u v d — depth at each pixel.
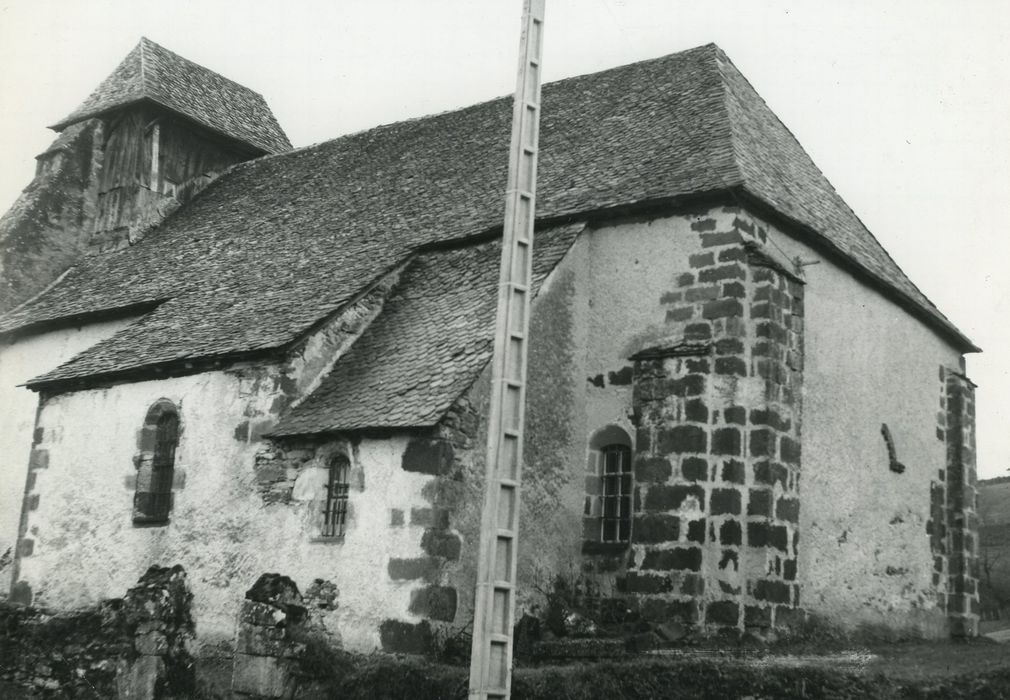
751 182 17.45
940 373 22.72
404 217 21.41
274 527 16.73
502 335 11.36
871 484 19.52
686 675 13.73
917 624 20.33
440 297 18.48
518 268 11.69
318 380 17.83
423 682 13.43
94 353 20.73
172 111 27.89
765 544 15.96
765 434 16.31
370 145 25.88
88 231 28.05
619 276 18.06
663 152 19.11
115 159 28.20
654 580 16.34
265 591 15.75
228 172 28.98
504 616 10.73
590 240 18.52
